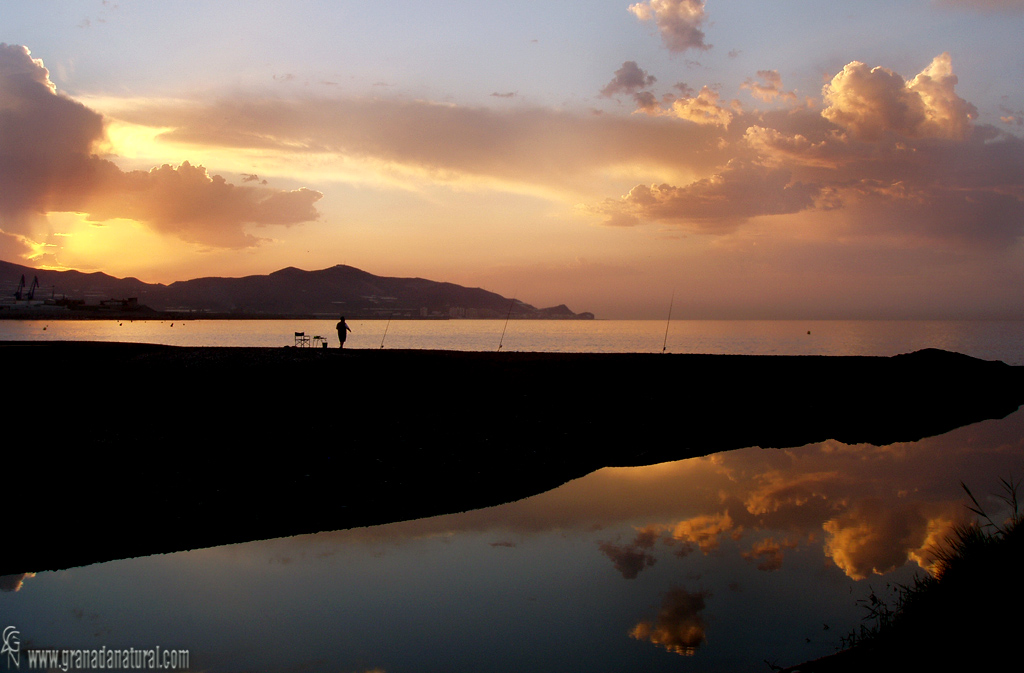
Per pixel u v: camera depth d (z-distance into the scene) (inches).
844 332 4906.5
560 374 905.5
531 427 707.4
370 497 491.8
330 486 507.8
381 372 850.1
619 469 601.0
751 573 365.1
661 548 408.2
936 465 628.1
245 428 634.8
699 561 386.0
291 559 386.0
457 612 319.9
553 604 325.1
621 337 3624.5
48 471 504.1
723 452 670.5
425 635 295.6
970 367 1107.9
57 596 334.0
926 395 962.7
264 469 533.3
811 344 2859.3
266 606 325.1
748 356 1090.1
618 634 294.0
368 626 302.2
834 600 328.2
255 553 393.7
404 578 360.2
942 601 234.7
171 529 421.4
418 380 832.3
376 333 3988.7
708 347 2564.0
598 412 783.1
